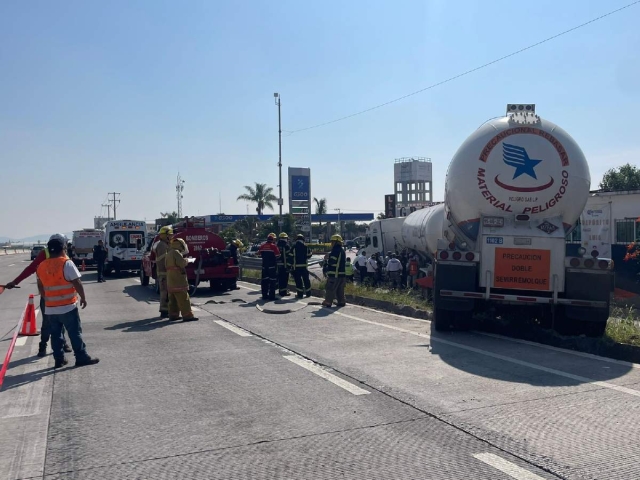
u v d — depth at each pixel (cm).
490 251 1056
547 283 1038
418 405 648
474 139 1095
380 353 930
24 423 614
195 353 949
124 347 1008
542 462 489
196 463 498
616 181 5859
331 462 495
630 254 1568
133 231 3209
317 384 745
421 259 2270
